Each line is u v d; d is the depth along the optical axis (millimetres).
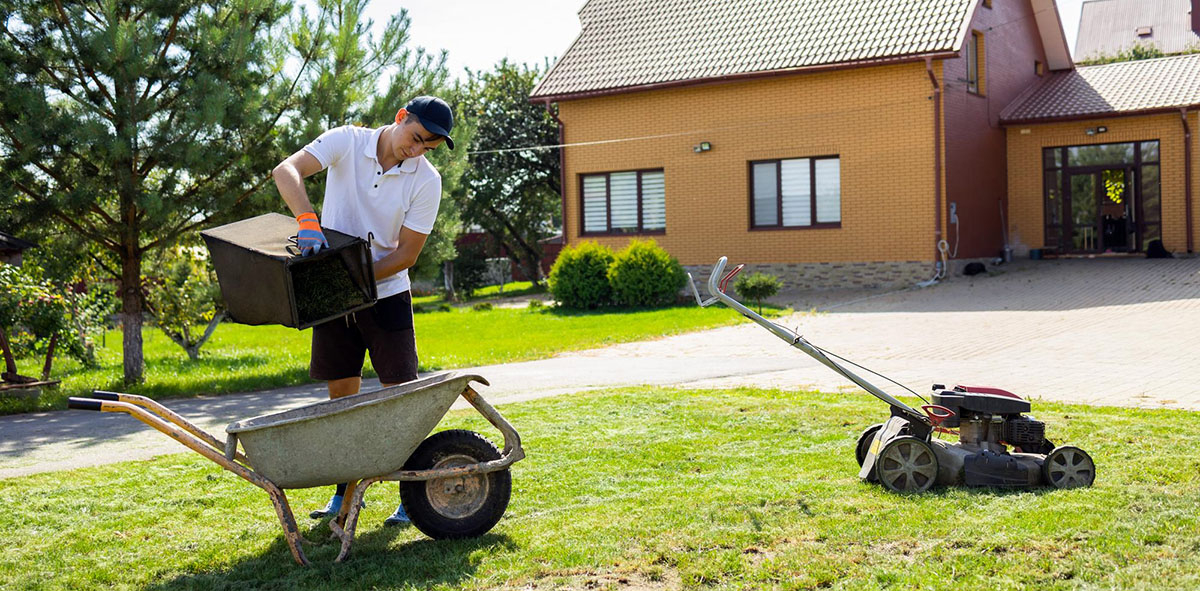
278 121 11898
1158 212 23641
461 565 4113
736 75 23125
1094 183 24375
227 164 11305
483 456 4504
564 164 25750
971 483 5211
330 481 4246
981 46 23719
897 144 21891
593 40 26344
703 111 24031
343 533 4273
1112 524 4371
